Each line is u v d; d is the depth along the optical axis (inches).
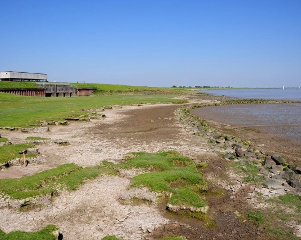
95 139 1138.0
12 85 3526.1
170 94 5428.2
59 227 454.9
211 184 658.8
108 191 592.1
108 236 421.7
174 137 1193.4
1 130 1267.2
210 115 2240.4
